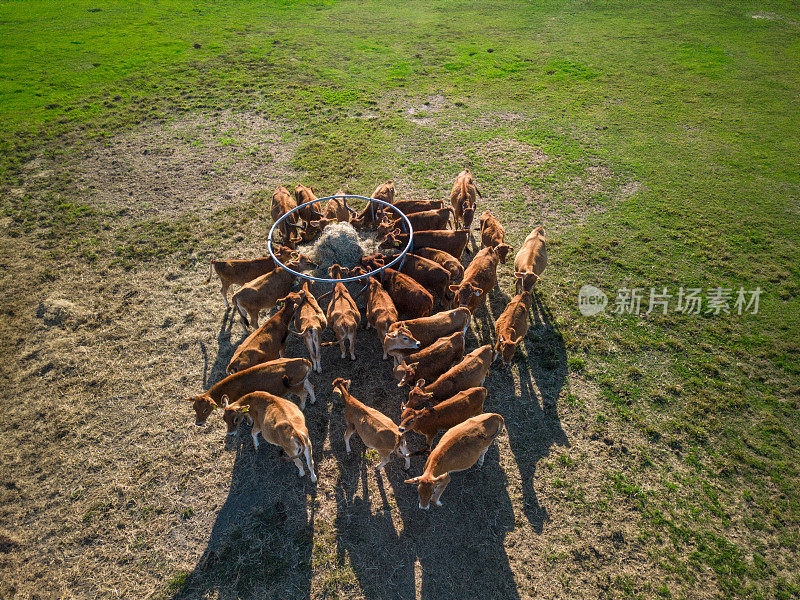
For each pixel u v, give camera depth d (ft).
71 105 70.54
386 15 108.78
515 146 60.80
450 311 35.22
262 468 29.14
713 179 53.78
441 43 92.38
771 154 57.52
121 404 32.89
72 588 24.47
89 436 31.01
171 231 48.26
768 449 29.66
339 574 24.45
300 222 47.03
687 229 46.98
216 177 55.88
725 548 25.44
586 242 45.85
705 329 37.19
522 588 24.03
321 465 29.30
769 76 75.82
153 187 54.39
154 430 31.30
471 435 26.78
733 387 33.12
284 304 34.55
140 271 43.57
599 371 34.50
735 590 23.97
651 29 96.32
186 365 35.37
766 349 35.50
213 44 91.86
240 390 30.17
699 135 61.93
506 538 25.89
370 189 53.67
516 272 38.22
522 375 34.37
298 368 30.63
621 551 25.39
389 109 69.82
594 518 26.68
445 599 23.62
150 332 37.91
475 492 27.91
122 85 76.33
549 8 110.83
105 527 26.68
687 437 30.40
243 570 24.70
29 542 26.16
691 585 24.16
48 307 39.37
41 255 45.21
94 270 43.60
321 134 63.67
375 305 35.73
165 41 92.73
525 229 47.62
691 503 27.27
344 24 103.14
